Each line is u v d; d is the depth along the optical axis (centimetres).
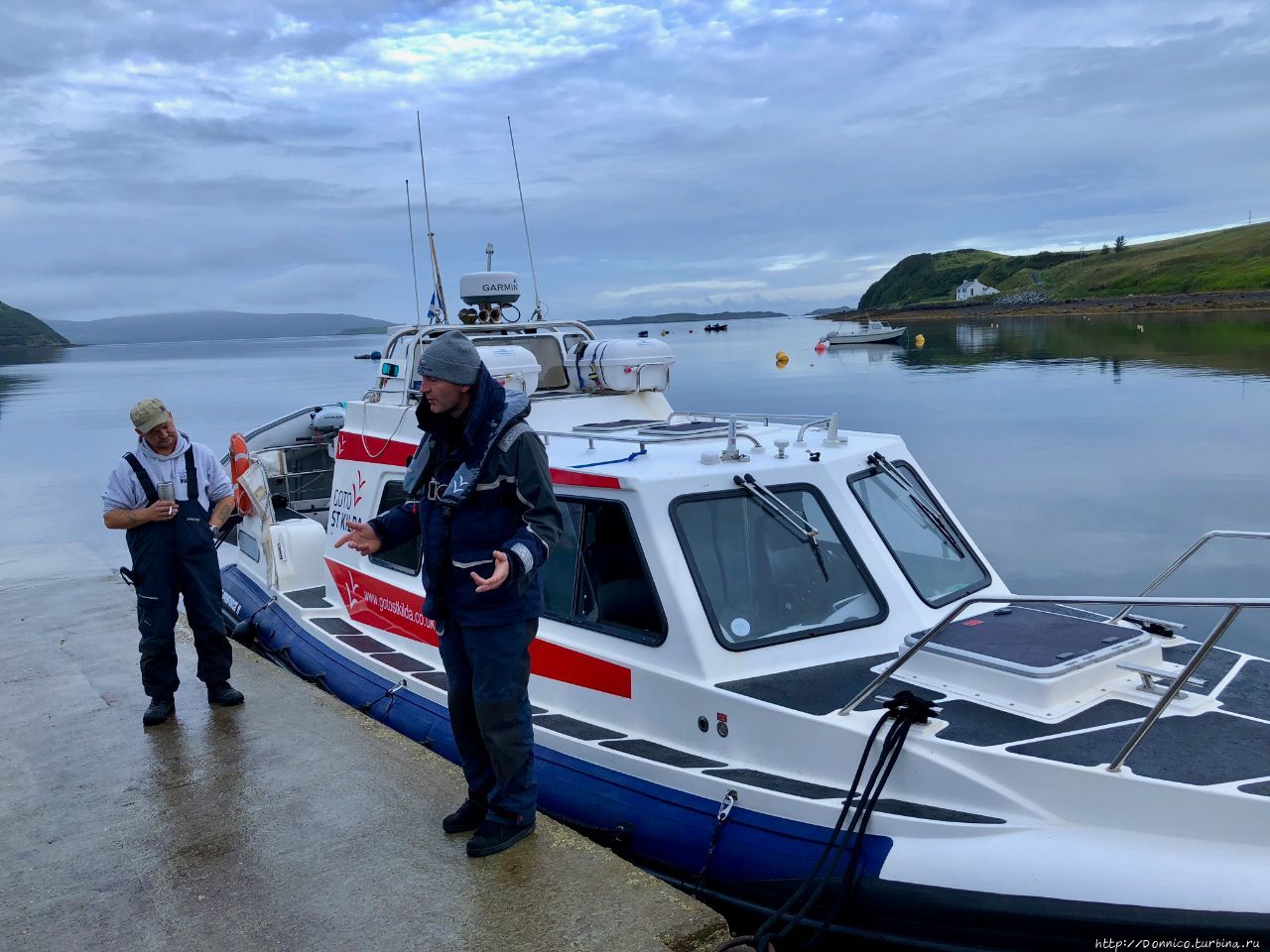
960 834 322
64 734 482
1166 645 425
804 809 350
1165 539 1146
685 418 630
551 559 471
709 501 436
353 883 340
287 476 921
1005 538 1180
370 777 420
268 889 339
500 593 321
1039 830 316
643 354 632
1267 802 290
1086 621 413
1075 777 315
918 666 392
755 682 399
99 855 368
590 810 402
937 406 2173
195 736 471
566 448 517
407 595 561
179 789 416
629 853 387
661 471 441
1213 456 1538
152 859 363
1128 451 1606
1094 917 293
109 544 1396
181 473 473
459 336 312
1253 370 2539
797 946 338
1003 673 365
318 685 579
